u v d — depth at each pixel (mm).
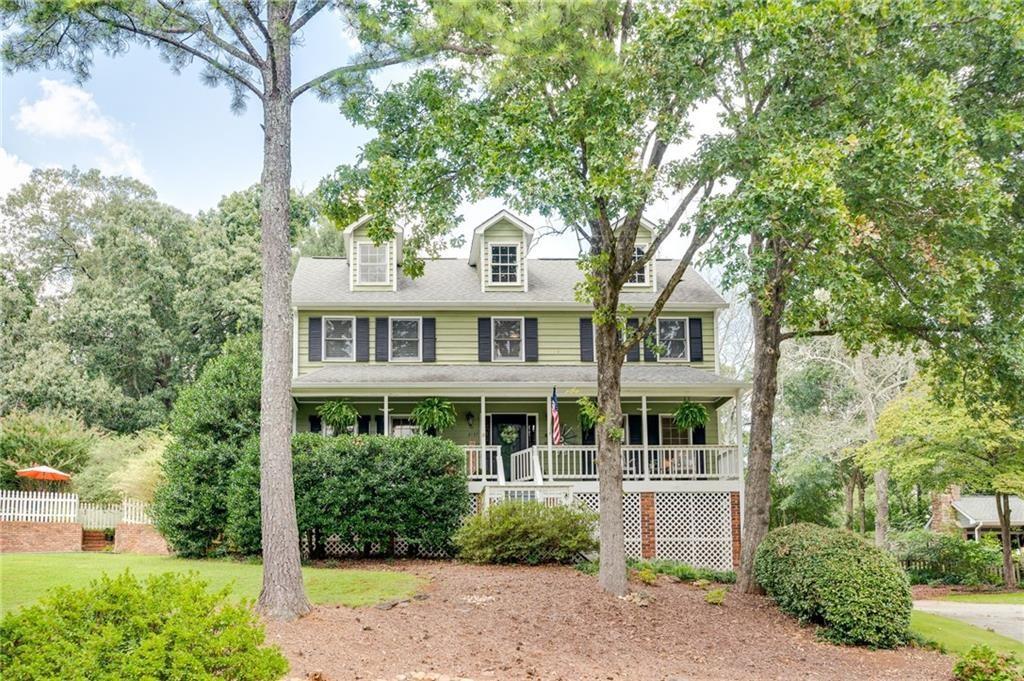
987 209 12273
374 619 11648
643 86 12352
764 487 16047
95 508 25672
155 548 23844
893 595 13281
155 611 6688
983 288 13781
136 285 41281
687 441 26047
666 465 23531
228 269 38812
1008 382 15172
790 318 14234
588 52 11523
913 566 28312
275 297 12070
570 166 11688
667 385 23250
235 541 18844
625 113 12000
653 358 26000
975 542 28312
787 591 14250
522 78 12508
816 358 32750
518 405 26000
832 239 11445
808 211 11273
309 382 23078
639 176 12055
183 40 13477
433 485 19297
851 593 13164
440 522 19250
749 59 12547
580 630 12125
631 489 22734
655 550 22547
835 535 14164
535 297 25984
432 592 13820
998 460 24281
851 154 11883
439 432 24406
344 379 23469
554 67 11984
